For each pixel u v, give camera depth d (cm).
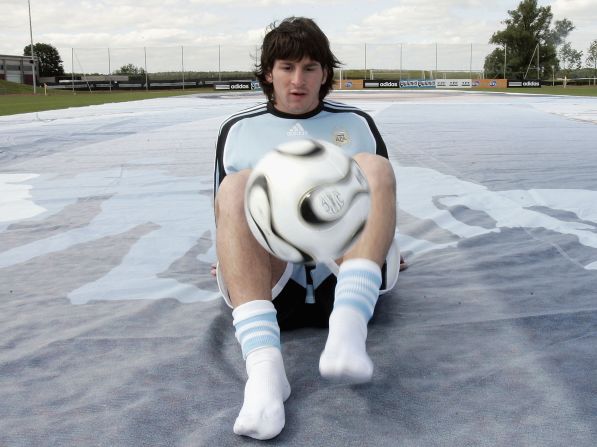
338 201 121
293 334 163
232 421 119
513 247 238
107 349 155
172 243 258
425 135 663
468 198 326
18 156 532
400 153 514
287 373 140
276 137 173
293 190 120
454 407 123
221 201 139
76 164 482
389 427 116
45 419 123
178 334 163
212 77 3738
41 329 170
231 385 135
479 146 557
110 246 255
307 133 173
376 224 139
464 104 1366
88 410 126
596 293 186
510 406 122
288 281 156
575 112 1043
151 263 232
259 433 110
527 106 1266
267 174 124
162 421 121
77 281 212
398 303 182
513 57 4503
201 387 134
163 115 1067
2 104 1775
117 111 1212
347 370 117
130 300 192
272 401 115
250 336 127
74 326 172
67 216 311
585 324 162
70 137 686
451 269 213
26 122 929
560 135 651
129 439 115
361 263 135
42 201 346
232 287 134
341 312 128
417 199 330
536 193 336
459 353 147
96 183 398
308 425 117
